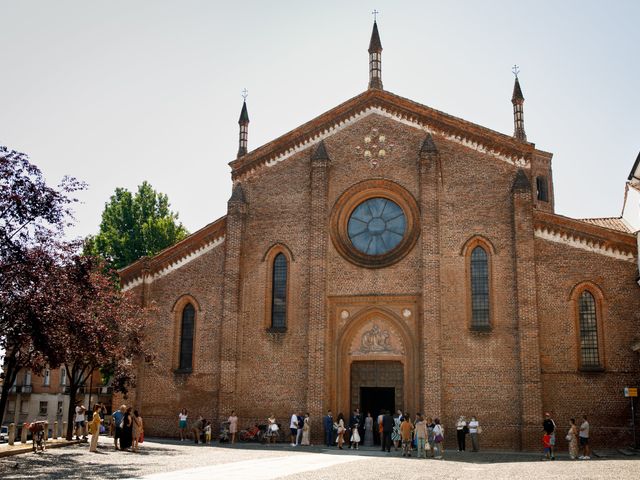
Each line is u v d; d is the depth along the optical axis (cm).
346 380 4088
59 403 7981
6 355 3059
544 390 3756
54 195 2756
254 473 2372
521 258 3888
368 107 4403
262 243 4375
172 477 2231
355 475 2352
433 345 3884
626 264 3781
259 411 4138
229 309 4272
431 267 3981
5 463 2683
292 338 4178
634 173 4538
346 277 4178
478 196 4081
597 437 3650
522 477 2320
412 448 3647
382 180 4256
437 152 4144
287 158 4466
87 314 2981
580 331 3800
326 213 4259
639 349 3578
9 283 2608
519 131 4706
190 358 4384
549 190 5725
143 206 7225
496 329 3881
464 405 3828
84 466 2594
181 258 4509
